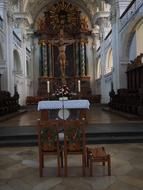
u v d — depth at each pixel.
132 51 18.56
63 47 25.36
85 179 5.12
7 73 18.20
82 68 31.03
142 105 12.88
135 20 15.81
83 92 30.58
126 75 18.84
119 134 8.86
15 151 7.58
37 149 7.78
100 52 27.58
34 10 31.06
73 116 6.80
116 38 19.86
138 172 5.46
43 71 30.91
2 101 15.48
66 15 31.45
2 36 17.36
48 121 5.46
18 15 25.45
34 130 9.70
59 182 5.00
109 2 21.05
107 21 26.08
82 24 31.38
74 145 5.41
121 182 4.93
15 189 4.70
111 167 5.81
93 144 8.29
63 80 25.20
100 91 29.56
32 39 31.69
